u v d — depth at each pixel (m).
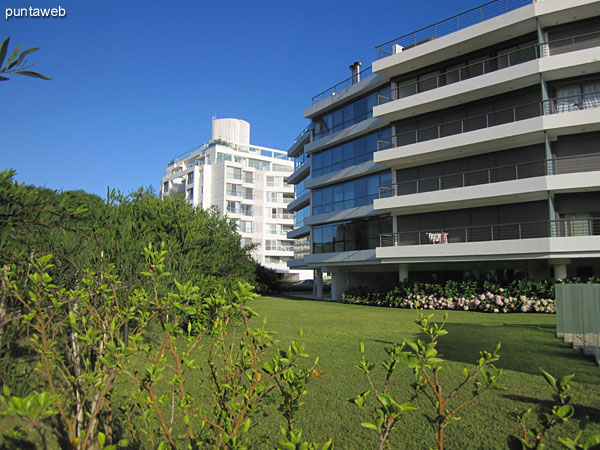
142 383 2.43
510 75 20.31
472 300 19.67
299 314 16.17
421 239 24.44
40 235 4.20
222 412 2.54
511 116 21.47
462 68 22.50
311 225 32.09
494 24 20.92
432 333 2.13
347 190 29.52
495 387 2.05
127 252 6.32
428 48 23.16
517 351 7.89
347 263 28.06
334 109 31.23
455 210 23.39
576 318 8.88
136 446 3.33
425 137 24.53
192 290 2.41
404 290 22.62
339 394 5.35
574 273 20.36
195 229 11.03
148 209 10.83
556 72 19.53
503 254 19.91
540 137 20.22
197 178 66.12
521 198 20.73
